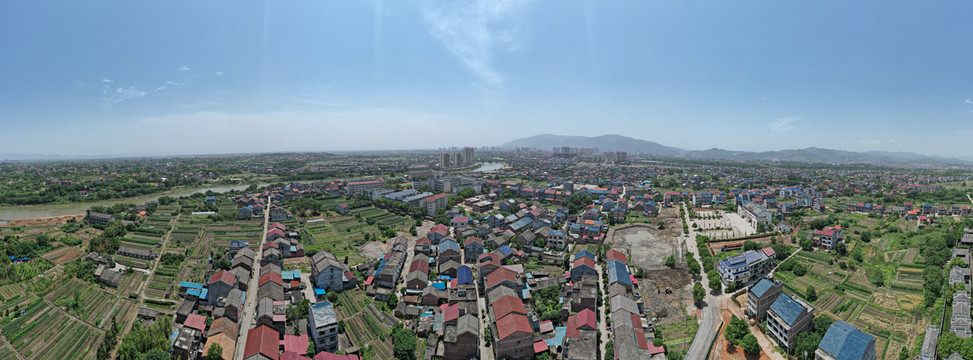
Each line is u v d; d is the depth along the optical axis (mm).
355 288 154750
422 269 158000
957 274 145875
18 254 175500
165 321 114312
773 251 178125
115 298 141250
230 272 147000
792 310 114938
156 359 98812
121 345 105812
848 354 98250
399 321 129375
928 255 169750
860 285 153500
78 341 116500
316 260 161250
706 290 154750
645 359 102688
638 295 144250
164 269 167750
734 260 163625
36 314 129875
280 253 184125
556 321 128250
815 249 195625
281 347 109500
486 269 154750
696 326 128000
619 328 113250
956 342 105125
